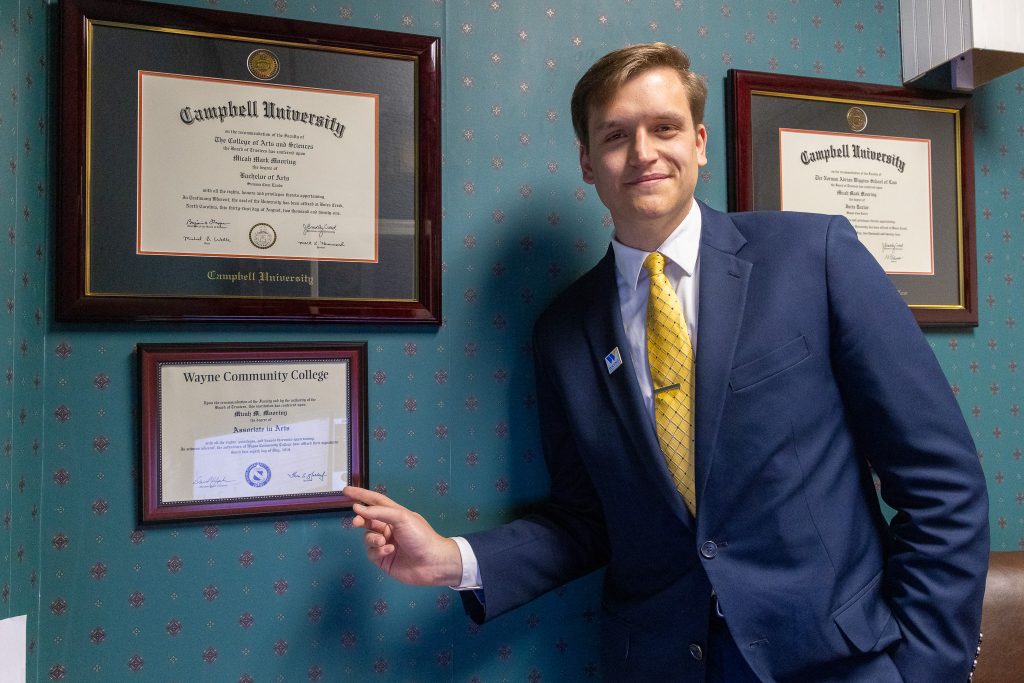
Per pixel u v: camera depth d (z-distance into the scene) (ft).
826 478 3.23
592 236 4.39
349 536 3.96
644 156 3.29
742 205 4.45
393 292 4.04
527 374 4.27
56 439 3.60
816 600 3.09
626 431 3.42
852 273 3.29
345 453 3.93
